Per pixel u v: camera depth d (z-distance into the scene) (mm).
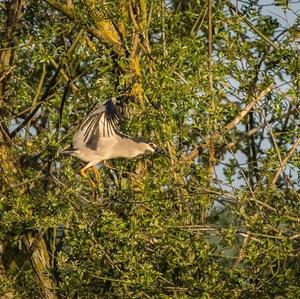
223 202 17375
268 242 15781
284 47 18578
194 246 16172
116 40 19734
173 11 21875
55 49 19516
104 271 17219
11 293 18594
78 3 19609
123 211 16516
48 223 16391
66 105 20734
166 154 17250
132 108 18250
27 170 18859
